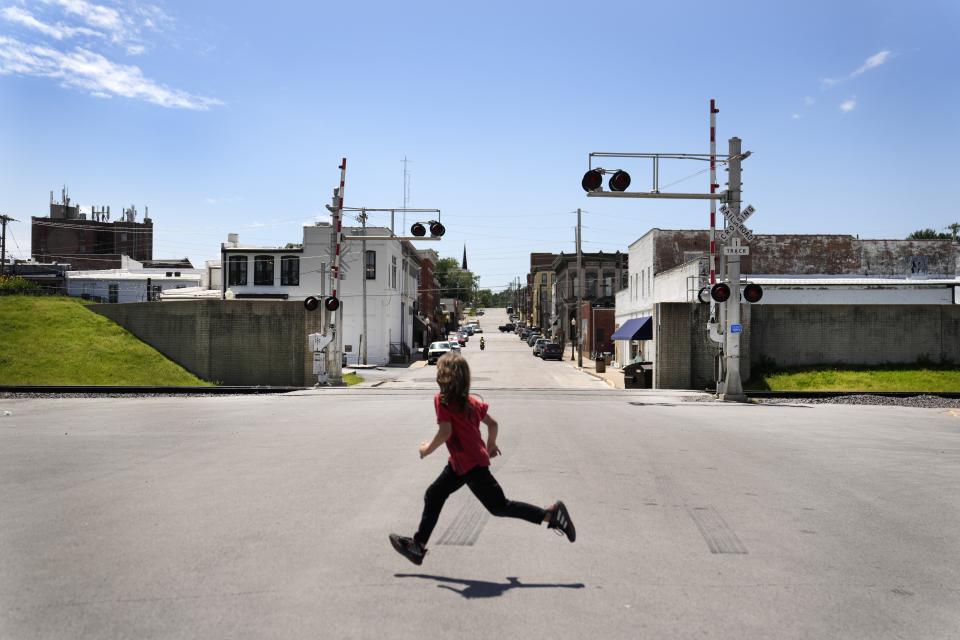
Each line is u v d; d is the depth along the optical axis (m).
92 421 14.59
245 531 6.04
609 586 4.77
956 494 7.75
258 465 9.20
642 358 42.66
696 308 27.83
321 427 13.46
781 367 27.31
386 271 59.25
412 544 5.03
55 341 32.25
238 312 32.50
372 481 8.15
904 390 25.27
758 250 46.12
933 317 27.38
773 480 8.45
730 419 15.59
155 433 12.53
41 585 4.71
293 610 4.29
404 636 3.92
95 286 72.62
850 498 7.52
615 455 10.18
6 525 6.22
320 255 58.84
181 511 6.73
